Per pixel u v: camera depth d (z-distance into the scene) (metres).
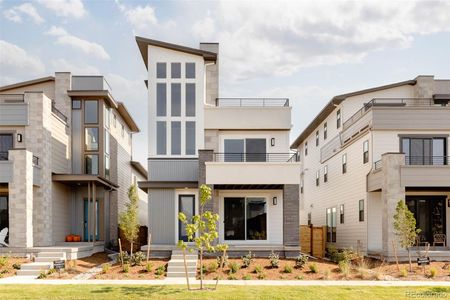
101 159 26.78
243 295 13.05
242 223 23.58
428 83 27.42
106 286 14.52
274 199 23.64
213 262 18.75
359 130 25.28
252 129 24.16
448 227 24.36
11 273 17.97
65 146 26.05
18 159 21.20
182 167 23.67
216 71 25.95
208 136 24.03
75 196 27.08
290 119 24.17
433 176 21.83
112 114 29.92
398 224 19.42
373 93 28.17
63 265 17.66
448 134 23.55
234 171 21.78
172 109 23.97
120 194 32.50
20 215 21.02
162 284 15.09
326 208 32.69
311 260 21.20
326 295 13.21
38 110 22.94
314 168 36.72
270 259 19.69
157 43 23.73
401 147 23.42
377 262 21.50
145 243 28.05
